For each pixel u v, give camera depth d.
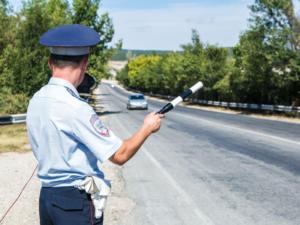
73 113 2.37
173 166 10.62
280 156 11.84
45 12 28.42
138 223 6.17
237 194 7.71
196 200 7.36
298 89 32.62
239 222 6.14
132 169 10.29
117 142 2.41
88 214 2.45
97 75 36.72
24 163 11.20
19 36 27.58
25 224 6.15
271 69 32.09
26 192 7.98
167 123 24.30
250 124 23.41
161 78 86.12
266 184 8.45
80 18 36.34
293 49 30.88
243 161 11.16
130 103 42.84
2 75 26.48
